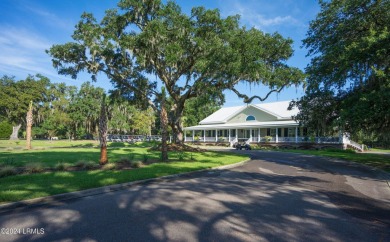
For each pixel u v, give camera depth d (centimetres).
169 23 2134
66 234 502
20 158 1688
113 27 2270
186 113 6788
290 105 2564
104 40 2144
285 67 2459
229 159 2006
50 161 1538
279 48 2377
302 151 3347
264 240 492
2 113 6444
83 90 7012
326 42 1991
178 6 2197
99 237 490
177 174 1243
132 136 6538
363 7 1764
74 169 1273
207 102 2717
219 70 2211
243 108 4994
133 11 2230
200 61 2102
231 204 736
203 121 5831
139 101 3073
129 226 549
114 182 973
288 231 540
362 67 1727
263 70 2086
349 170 1577
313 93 2136
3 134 6203
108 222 571
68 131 6769
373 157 2502
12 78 6344
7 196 726
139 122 6794
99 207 688
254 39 2155
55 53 2319
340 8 1862
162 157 1738
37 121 6944
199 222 582
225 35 2098
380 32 1576
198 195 841
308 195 873
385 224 597
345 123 1853
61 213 632
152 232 518
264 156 2545
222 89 2550
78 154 2045
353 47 1595
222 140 5031
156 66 2459
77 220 583
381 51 1499
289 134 4444
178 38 2125
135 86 2769
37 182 940
